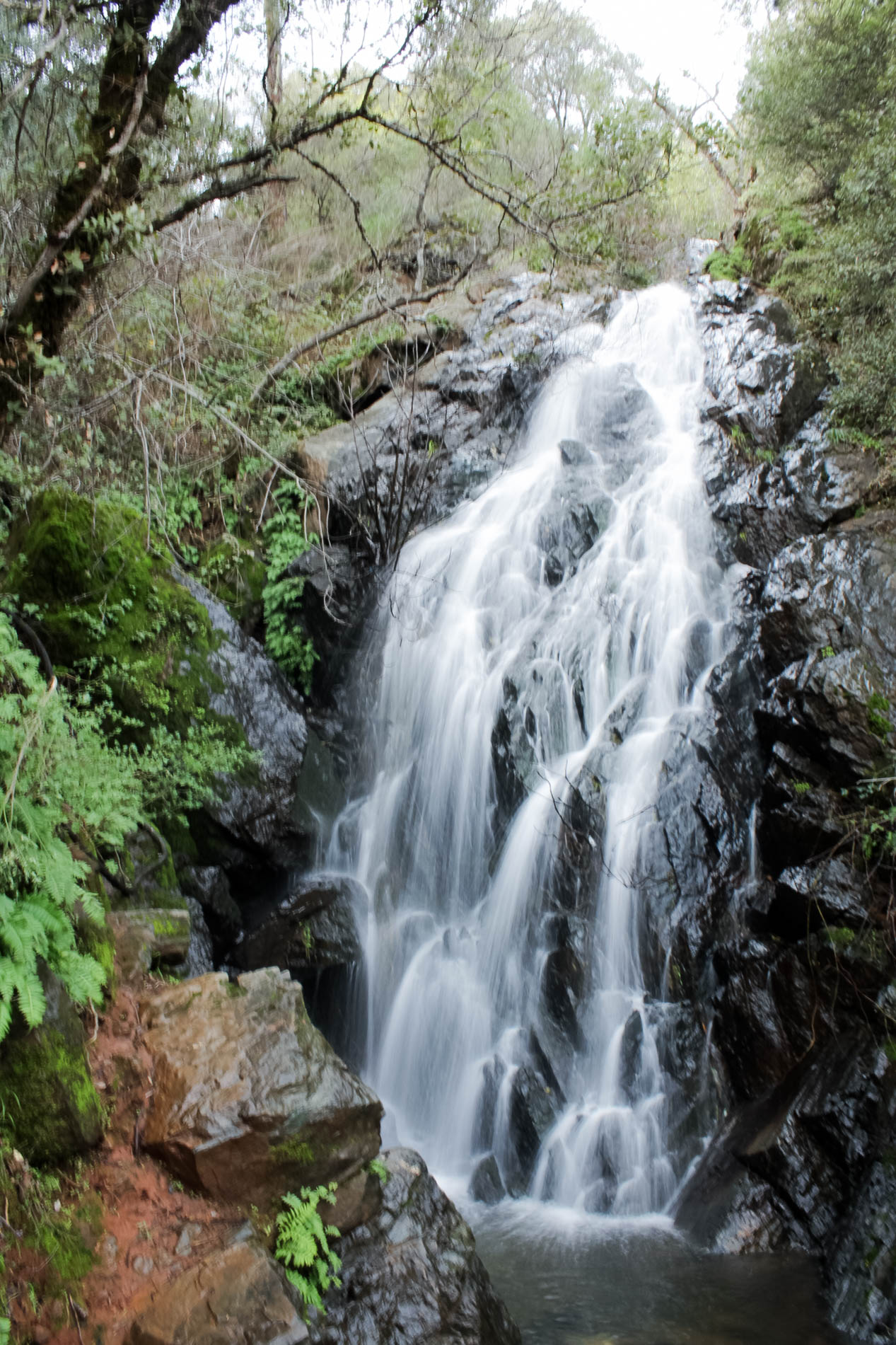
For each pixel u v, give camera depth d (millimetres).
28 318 6738
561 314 12414
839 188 11062
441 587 9898
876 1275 5121
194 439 10375
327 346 12555
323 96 7203
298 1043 4961
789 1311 5238
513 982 7879
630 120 9867
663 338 11836
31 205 7336
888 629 7527
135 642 7750
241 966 7688
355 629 9836
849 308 10344
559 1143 6980
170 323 9461
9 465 7770
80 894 4562
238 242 12805
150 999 5172
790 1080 6500
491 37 9344
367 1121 4891
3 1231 3801
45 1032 4301
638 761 8250
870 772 6781
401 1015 8188
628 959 7535
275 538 10023
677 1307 5309
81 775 5605
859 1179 5742
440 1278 4676
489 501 10570
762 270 12617
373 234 14422
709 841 7703
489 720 8844
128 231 6781
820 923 6762
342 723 9852
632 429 10969
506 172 13703
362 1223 4754
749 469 9883
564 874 7949
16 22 6754
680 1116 6906
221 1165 4402
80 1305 3828
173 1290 3951
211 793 7637
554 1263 5836
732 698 8352
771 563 9062
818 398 10414
